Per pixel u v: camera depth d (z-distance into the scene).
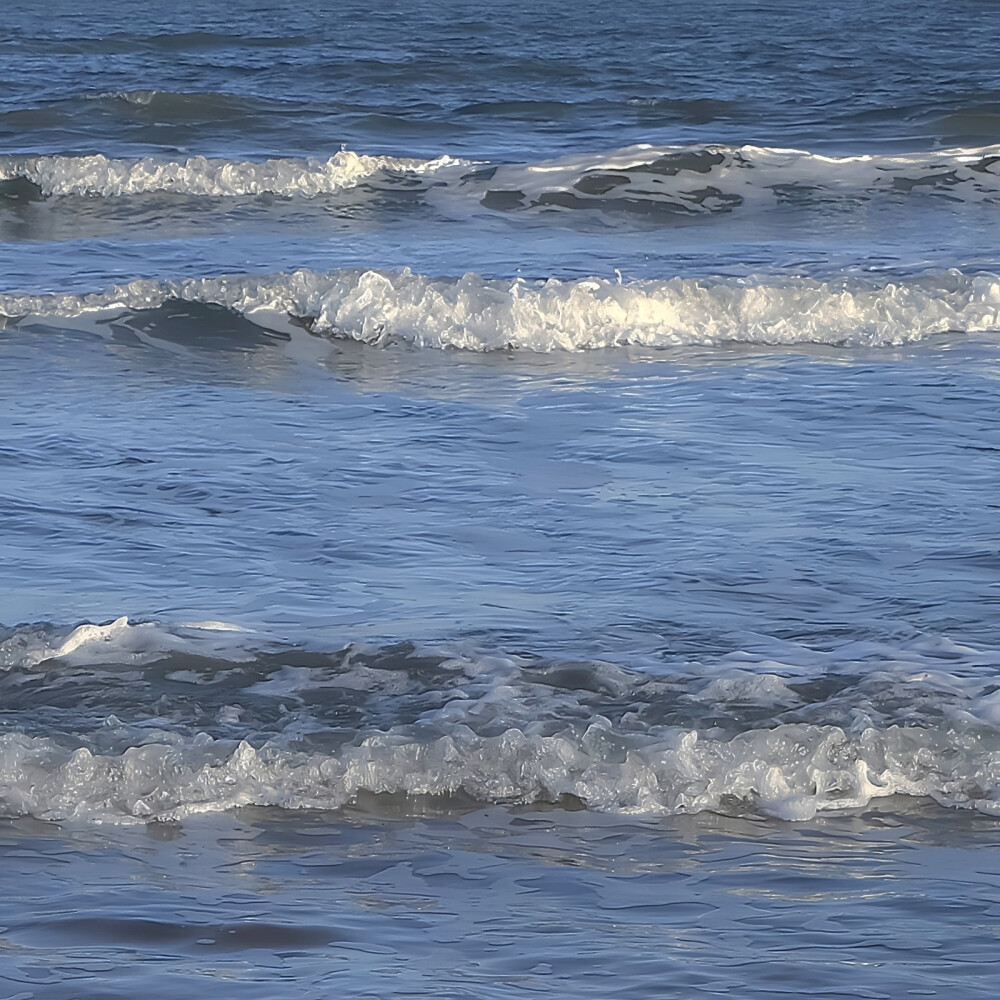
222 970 14.95
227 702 21.69
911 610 24.88
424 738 20.31
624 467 32.97
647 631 24.06
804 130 89.25
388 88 104.19
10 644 23.30
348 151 75.44
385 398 40.00
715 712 21.14
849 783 19.47
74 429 36.16
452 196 70.75
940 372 41.81
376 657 23.05
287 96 99.06
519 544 28.30
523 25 160.88
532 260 57.12
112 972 14.87
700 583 26.14
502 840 18.31
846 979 14.85
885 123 91.19
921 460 33.19
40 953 15.28
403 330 47.53
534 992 14.52
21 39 136.12
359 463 33.47
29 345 45.69
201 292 50.06
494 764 19.77
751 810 19.06
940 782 19.52
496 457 33.97
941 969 15.04
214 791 19.31
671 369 42.94
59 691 22.00
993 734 20.28
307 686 22.22
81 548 27.91
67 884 17.00
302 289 49.97
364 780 19.59
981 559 27.12
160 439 35.38
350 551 27.92
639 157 74.31
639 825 18.69
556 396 39.88
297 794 19.34
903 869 17.41
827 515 29.56
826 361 43.62
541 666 22.66
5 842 18.12
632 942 15.63
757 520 29.36
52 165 71.88
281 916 16.22
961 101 95.94
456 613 24.86
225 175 72.06
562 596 25.64
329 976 14.82
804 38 145.00
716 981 14.77
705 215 67.75
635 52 128.12
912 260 56.84
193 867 17.53
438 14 178.50
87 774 19.50
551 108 95.12
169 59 121.56
